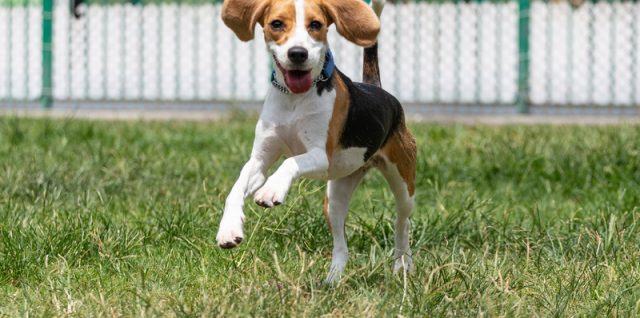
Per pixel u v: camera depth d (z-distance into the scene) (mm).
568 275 5453
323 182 7441
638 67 14344
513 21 14336
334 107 5152
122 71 15008
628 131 10445
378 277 5336
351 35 5188
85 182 7902
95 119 13188
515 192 8297
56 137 10844
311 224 6363
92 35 15023
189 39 14914
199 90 14977
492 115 14430
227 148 9859
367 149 5426
